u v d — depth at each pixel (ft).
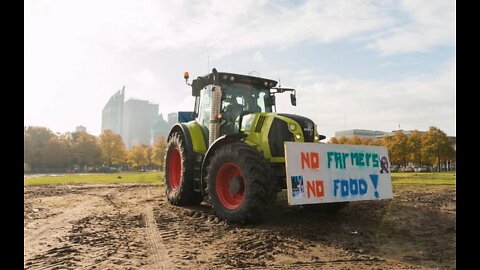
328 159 16.67
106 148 166.91
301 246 13.76
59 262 11.93
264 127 18.33
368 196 17.51
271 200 16.75
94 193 33.40
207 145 22.93
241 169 16.87
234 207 17.65
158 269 11.25
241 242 14.37
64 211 22.03
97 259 12.25
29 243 14.32
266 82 23.50
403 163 122.11
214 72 20.88
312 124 19.24
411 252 13.02
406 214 20.33
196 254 12.84
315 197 15.90
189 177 22.90
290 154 15.69
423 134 112.98
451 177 60.64
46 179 64.13
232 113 21.89
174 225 17.63
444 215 20.04
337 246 13.82
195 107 26.03
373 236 15.40
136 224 17.92
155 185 44.78
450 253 12.84
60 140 166.61
